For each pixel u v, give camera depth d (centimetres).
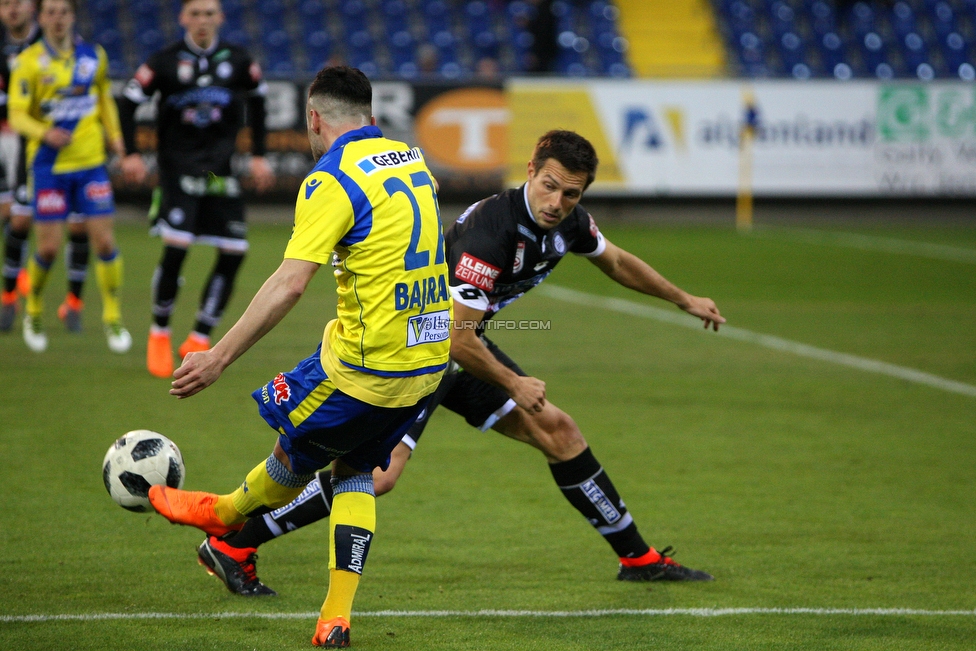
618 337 3431
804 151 6819
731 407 2538
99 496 1780
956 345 3350
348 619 1228
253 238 5838
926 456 2148
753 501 1847
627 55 8062
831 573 1510
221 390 2572
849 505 1831
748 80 6762
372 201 1155
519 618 1328
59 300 3825
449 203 6550
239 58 2744
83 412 2303
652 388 2725
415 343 1196
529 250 1388
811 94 6788
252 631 1260
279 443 1255
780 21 8319
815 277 4794
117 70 7288
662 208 6919
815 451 2175
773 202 6862
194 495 1315
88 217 2898
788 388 2750
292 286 1116
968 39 8269
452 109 6519
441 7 8025
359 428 1203
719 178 6794
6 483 1827
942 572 1518
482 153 6556
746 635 1280
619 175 6731
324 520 1741
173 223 2639
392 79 6456
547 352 3169
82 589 1391
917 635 1287
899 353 3219
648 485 1930
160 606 1341
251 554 1395
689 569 1486
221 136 2717
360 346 1174
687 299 1569
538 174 1348
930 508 1819
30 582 1410
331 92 1198
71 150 2827
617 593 1429
